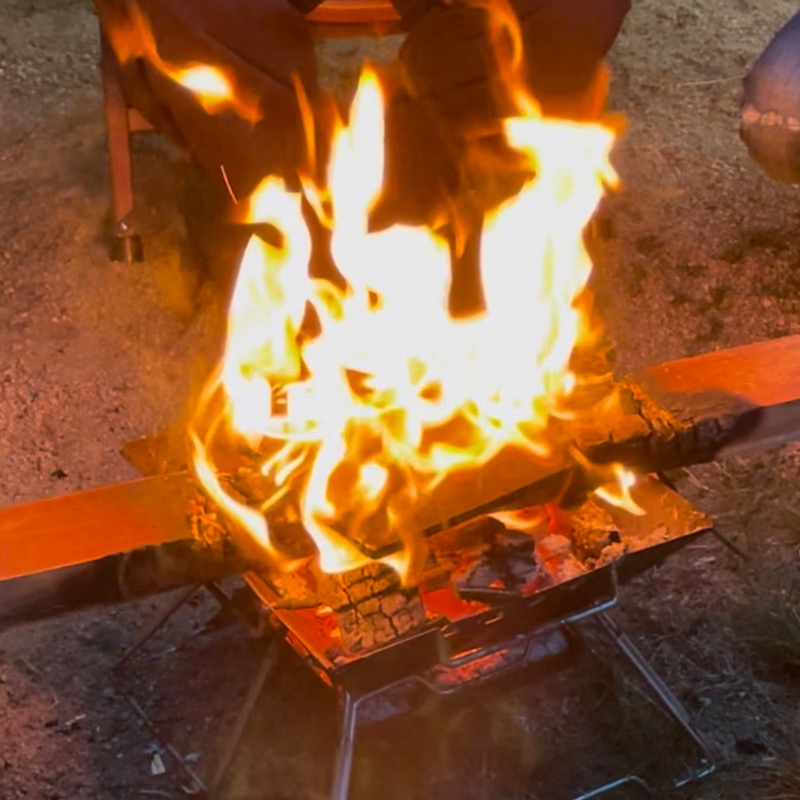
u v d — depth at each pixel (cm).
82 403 238
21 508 140
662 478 158
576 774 164
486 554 141
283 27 190
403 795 161
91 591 133
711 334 256
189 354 251
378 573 134
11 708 176
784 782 163
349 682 136
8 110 337
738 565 199
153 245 279
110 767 167
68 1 405
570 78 202
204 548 135
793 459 222
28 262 275
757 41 377
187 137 206
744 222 289
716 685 178
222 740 170
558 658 162
